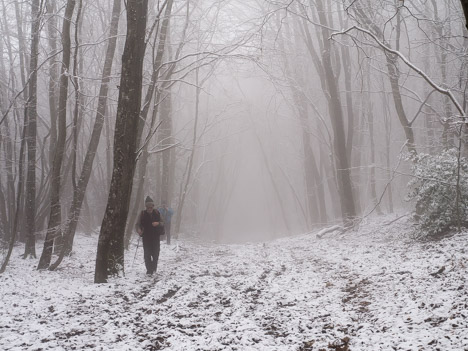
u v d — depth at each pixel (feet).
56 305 26.55
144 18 37.17
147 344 18.83
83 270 44.19
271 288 30.35
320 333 19.61
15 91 75.15
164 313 24.50
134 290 31.32
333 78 70.54
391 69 59.72
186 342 18.76
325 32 70.18
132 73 36.88
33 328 21.33
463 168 44.45
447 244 37.24
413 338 17.15
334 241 60.29
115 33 58.59
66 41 43.80
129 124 36.99
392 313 21.11
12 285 33.47
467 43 63.00
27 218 54.95
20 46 69.92
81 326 21.93
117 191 36.81
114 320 22.97
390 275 29.43
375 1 64.90
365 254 42.29
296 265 41.09
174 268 43.16
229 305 26.00
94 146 56.49
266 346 17.98
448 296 21.65
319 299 25.91
